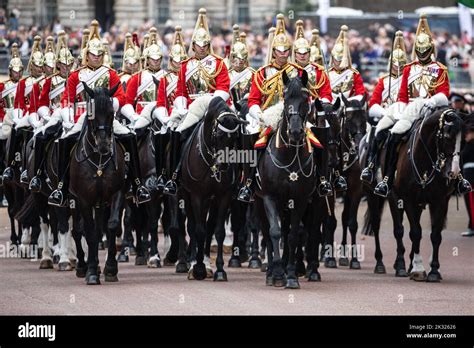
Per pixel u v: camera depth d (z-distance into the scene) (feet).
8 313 49.93
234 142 58.54
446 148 58.59
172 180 61.98
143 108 70.49
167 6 167.32
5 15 159.12
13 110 75.20
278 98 59.06
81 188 58.70
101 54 62.95
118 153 59.72
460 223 96.32
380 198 67.00
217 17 166.20
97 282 58.75
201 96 62.95
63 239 65.57
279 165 55.88
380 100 69.41
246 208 69.77
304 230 60.95
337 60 72.43
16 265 68.64
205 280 60.59
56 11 164.25
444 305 52.37
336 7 146.41
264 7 163.43
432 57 65.21
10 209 77.36
